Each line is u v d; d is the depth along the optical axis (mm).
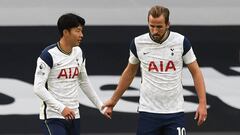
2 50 20359
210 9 20562
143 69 15305
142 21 20531
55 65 14945
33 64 20516
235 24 20609
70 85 15156
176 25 20578
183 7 20562
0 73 20438
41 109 15281
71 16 14906
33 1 20297
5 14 20250
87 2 20422
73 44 14992
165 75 15086
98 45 20562
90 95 15930
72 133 15531
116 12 20500
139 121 15555
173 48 15062
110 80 20672
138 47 15234
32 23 20359
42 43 20453
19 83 20547
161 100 15219
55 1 20359
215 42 20688
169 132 15367
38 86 14758
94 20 20453
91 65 20609
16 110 20609
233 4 20562
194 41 20641
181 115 15328
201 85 15148
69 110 14625
